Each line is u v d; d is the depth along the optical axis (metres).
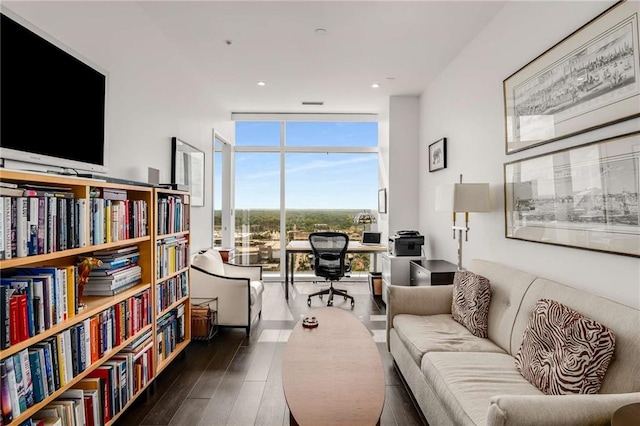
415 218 4.99
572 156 2.01
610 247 1.75
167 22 2.99
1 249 1.23
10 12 1.50
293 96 4.97
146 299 2.24
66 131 1.84
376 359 1.89
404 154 4.97
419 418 2.06
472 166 3.30
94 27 2.22
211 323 3.25
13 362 1.26
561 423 1.14
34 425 1.39
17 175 1.29
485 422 1.32
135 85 2.71
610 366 1.42
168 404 2.18
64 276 1.53
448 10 2.81
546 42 2.25
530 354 1.72
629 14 1.65
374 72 4.10
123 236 2.00
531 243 2.40
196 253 4.03
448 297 2.78
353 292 5.12
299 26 3.05
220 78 4.28
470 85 3.34
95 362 1.71
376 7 2.76
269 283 5.70
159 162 3.14
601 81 1.81
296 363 1.84
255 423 2.00
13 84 1.52
